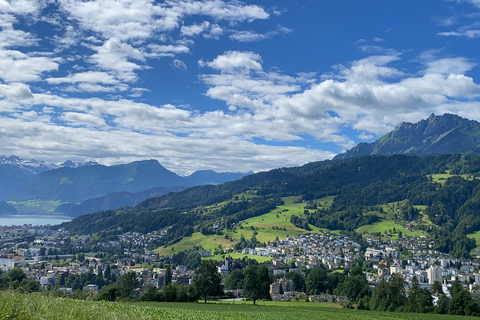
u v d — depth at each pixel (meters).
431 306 101.06
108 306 26.91
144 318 22.78
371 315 77.81
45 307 19.05
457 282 105.38
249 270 105.25
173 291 98.19
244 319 42.28
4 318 16.50
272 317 54.69
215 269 102.62
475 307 88.44
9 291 22.02
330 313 75.88
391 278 107.88
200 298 111.25
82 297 34.41
